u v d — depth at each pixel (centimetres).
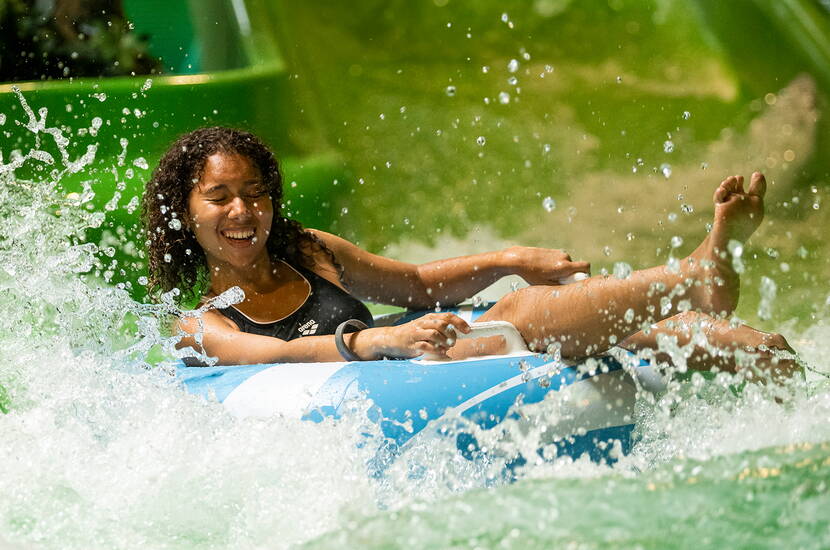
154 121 1075
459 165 1533
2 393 649
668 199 1434
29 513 546
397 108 1717
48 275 742
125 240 945
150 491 562
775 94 1728
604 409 593
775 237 1283
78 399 633
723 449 556
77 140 1045
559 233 1339
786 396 610
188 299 761
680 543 448
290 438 580
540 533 460
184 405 615
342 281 789
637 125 1677
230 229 701
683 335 655
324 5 2006
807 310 1031
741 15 1881
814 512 461
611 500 486
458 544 459
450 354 662
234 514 543
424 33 1958
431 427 579
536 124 1681
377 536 482
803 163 1549
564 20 1989
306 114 1431
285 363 662
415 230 1352
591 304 615
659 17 1962
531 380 599
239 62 1375
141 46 1280
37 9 1245
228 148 710
